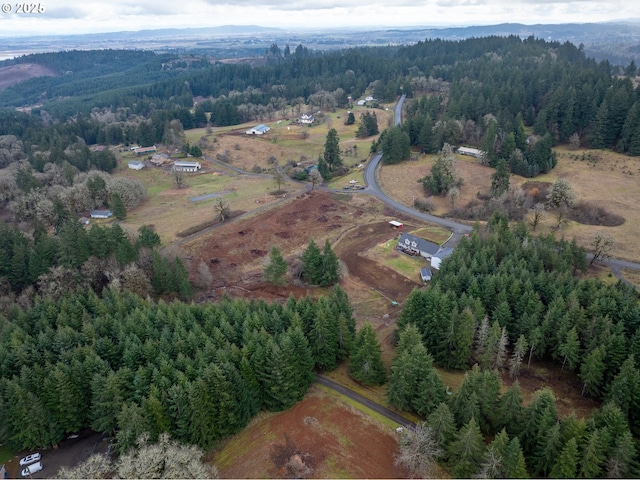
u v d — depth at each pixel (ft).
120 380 180.34
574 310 214.48
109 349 201.57
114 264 291.99
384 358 231.09
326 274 307.17
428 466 162.50
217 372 177.99
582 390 204.54
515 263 271.90
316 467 170.81
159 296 291.58
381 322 268.82
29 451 182.09
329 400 203.31
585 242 347.15
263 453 177.78
